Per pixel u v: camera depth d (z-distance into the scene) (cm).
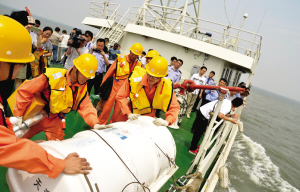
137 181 162
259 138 1487
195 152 419
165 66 238
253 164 828
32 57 142
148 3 961
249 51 770
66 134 347
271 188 667
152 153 193
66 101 214
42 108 214
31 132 229
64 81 205
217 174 458
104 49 551
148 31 816
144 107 282
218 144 447
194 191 269
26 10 292
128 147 173
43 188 132
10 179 144
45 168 116
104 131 189
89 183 127
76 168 127
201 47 729
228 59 693
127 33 904
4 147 102
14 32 123
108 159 151
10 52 121
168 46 810
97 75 491
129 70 376
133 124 220
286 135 2067
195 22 1037
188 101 631
